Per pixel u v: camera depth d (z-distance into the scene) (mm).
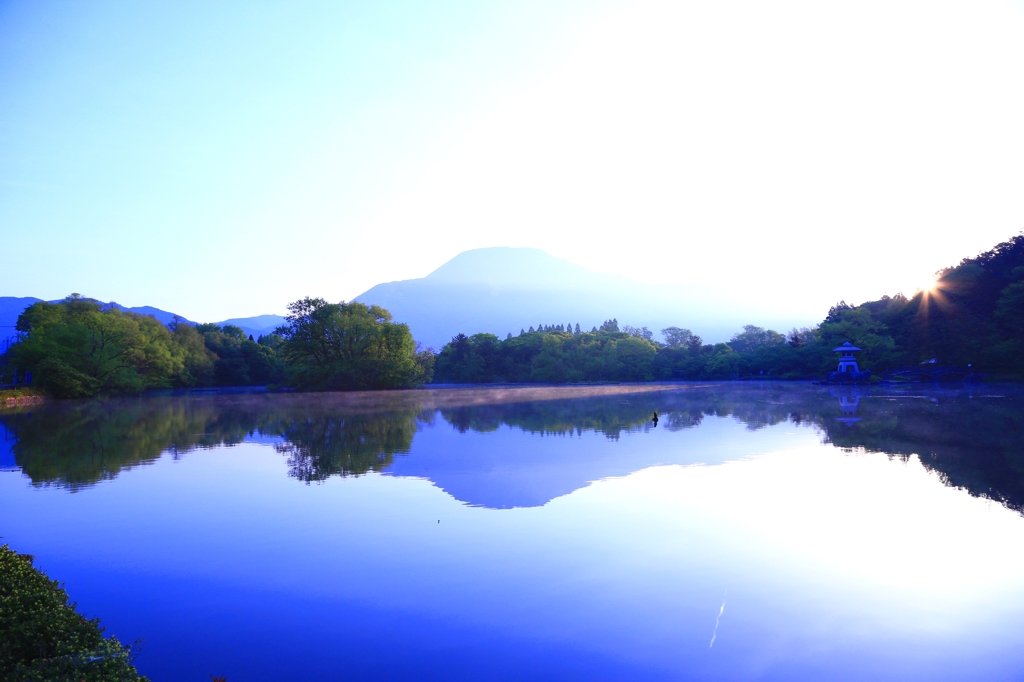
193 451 37344
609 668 11586
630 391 104938
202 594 15148
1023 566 16734
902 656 12016
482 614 13828
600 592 14984
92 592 15422
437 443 39594
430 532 19844
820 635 12875
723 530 19891
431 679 11234
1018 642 12602
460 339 176000
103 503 24266
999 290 123750
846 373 118500
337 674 11414
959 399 71312
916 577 15953
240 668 11680
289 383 116438
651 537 19172
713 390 105250
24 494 25969
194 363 136125
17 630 10008
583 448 36688
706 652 12148
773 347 163750
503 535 19484
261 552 18156
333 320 111188
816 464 30750
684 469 29781
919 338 124875
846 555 17547
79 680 9211
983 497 23922
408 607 14219
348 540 19156
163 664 11852
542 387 126312
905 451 34250
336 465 31891
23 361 95375
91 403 84062
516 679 11195
